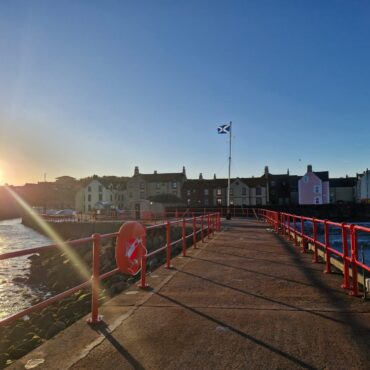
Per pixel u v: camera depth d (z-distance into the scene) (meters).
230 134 49.03
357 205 69.50
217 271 11.17
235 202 90.75
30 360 4.98
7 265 31.28
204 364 4.81
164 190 96.25
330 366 4.70
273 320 6.48
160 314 6.90
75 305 12.34
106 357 5.05
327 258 10.81
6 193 138.88
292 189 92.81
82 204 101.62
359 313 6.81
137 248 7.73
